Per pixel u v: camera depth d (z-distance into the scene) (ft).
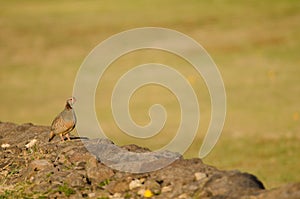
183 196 26.09
